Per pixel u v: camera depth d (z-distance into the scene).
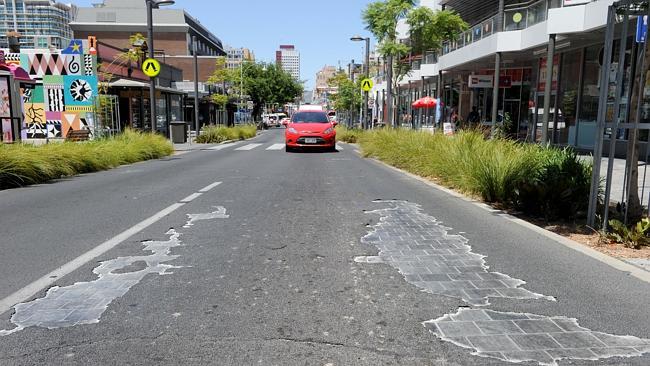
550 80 16.92
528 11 20.20
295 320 3.35
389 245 5.32
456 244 5.39
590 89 19.56
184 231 5.89
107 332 3.16
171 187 9.67
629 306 3.64
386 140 16.28
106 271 4.38
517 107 27.23
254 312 3.48
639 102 5.68
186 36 70.38
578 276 4.32
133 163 15.21
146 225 6.21
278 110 127.00
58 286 4.00
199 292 3.87
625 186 6.21
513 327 3.27
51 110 19.14
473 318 3.40
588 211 6.14
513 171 7.92
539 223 6.56
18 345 2.98
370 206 7.66
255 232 5.86
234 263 4.62
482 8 32.06
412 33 23.12
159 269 4.44
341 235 5.75
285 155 18.73
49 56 22.16
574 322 3.36
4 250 5.04
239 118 61.81
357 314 3.46
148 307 3.57
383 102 54.69
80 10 72.06
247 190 9.28
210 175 11.80
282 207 7.50
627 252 5.10
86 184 10.13
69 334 3.13
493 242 5.48
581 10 16.09
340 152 20.44
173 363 2.77
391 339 3.08
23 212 7.05
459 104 34.44
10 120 15.38
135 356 2.85
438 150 11.24
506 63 26.86
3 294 3.83
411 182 10.60
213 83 54.75
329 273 4.35
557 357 2.87
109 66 27.77
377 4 22.66
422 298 3.77
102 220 6.51
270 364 2.76
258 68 75.25
